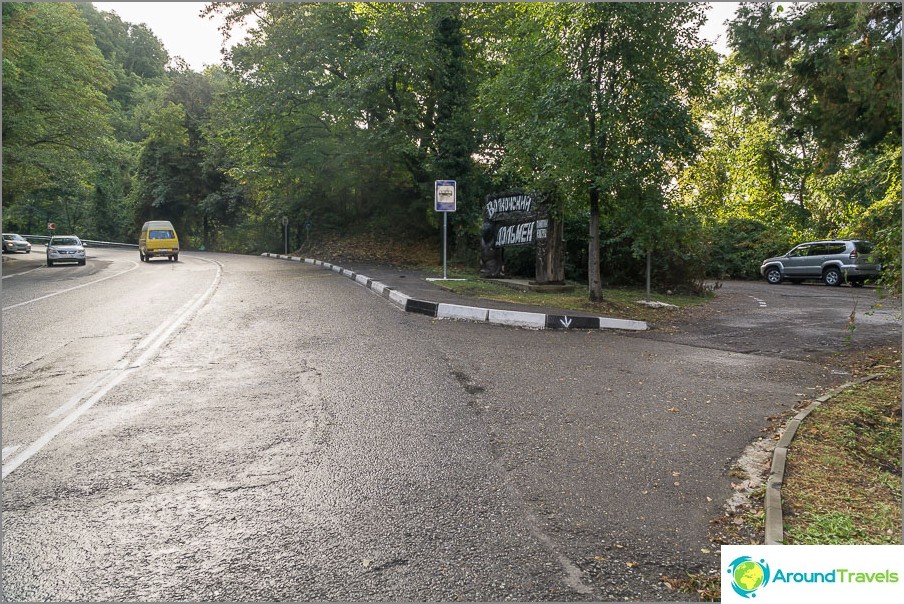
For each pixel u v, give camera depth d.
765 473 4.29
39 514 3.62
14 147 26.62
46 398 6.00
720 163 24.67
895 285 6.19
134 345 8.46
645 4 11.50
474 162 24.55
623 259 18.47
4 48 24.31
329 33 24.61
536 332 9.77
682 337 9.77
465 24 24.12
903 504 3.89
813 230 28.00
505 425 5.21
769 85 8.55
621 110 12.11
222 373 6.94
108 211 61.00
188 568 3.05
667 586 2.90
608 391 6.32
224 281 17.62
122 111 73.00
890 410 5.89
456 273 20.39
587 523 3.51
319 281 17.50
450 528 3.44
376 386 6.39
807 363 7.96
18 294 14.85
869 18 7.50
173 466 4.33
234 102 27.06
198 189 49.44
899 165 8.06
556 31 12.61
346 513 3.63
